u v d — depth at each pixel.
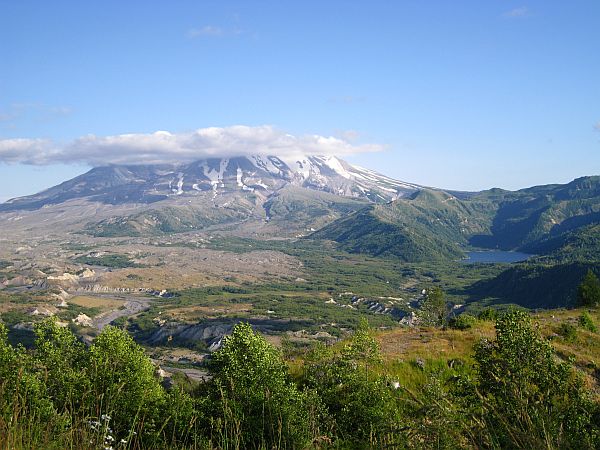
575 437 9.48
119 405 15.28
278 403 17.38
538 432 6.88
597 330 43.97
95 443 8.43
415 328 44.91
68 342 22.25
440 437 7.09
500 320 15.63
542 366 13.25
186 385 30.86
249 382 20.84
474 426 6.98
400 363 30.56
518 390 8.65
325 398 23.52
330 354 29.11
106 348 21.97
